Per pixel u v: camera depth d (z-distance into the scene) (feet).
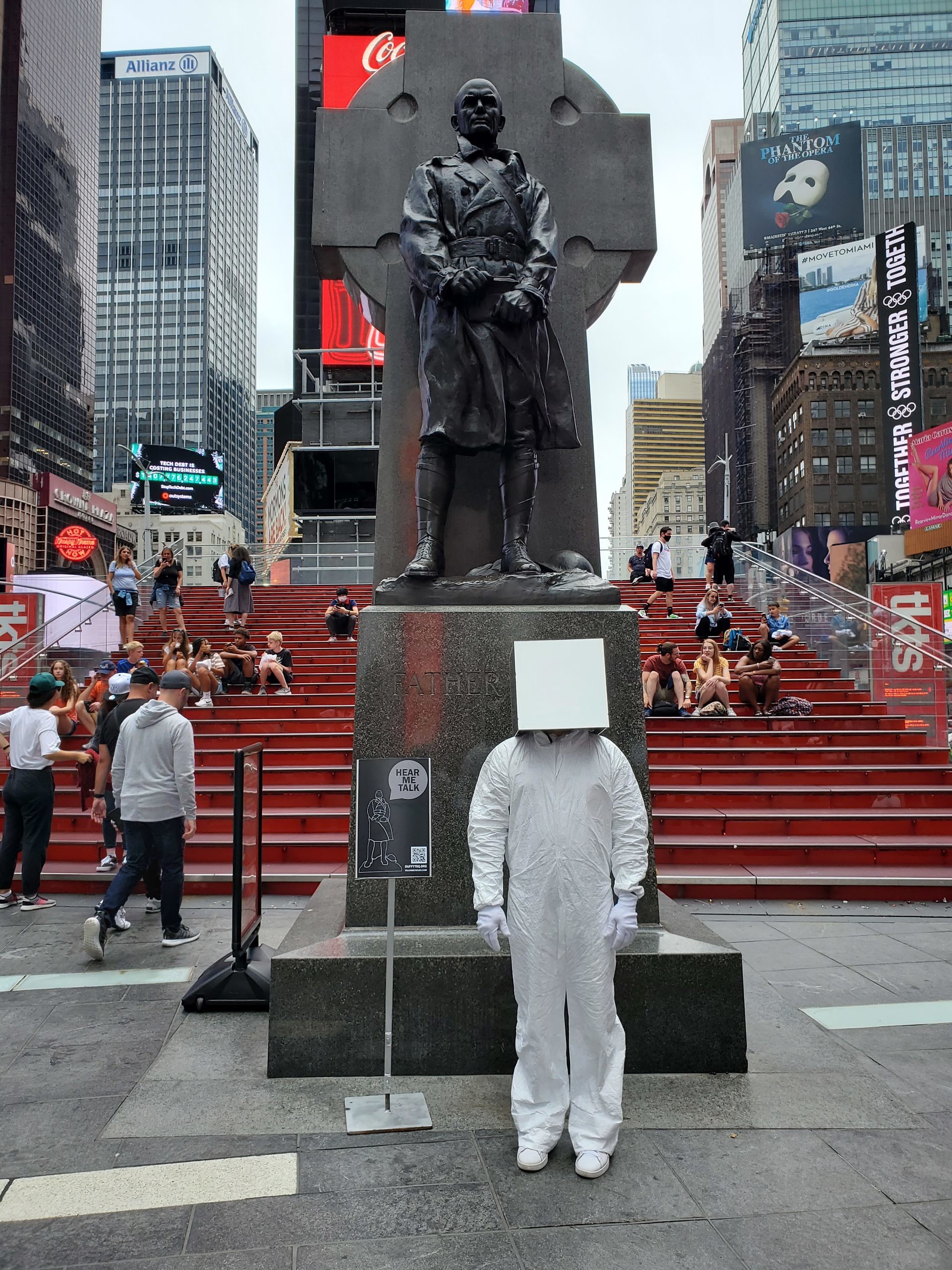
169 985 17.61
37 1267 8.87
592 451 18.07
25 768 23.72
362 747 14.99
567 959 10.91
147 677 25.13
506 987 13.15
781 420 289.74
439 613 15.26
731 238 330.34
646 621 55.88
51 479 364.79
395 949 13.56
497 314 15.56
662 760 34.53
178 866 20.25
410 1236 9.32
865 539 236.43
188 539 234.99
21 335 433.89
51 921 22.57
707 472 376.07
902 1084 12.99
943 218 361.30
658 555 57.67
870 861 27.30
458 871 14.69
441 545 16.40
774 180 289.12
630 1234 9.33
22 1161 10.87
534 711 10.98
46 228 458.91
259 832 18.25
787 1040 14.56
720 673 41.06
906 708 38.99
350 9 134.72
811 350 269.64
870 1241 9.21
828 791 30.83
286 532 110.01
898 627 39.88
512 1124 11.62
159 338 640.58
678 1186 10.20
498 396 15.93
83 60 506.07
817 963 19.21
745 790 31.17
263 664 44.32
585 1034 10.87
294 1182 10.32
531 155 18.61
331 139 18.40
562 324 18.30
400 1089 12.60
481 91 16.55
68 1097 12.62
